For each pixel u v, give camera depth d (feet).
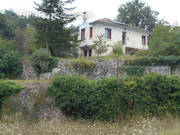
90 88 41.86
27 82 48.52
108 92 40.78
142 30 99.66
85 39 87.81
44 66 60.85
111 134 27.25
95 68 63.93
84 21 93.81
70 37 81.87
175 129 27.43
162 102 40.29
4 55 69.05
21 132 28.25
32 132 28.55
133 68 58.90
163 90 40.50
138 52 70.85
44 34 77.92
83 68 63.67
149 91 40.91
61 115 41.83
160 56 57.21
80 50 96.27
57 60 66.33
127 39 95.50
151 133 25.57
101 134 27.43
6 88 43.86
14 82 46.78
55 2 79.41
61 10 81.41
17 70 69.82
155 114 39.17
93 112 40.98
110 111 39.86
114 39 91.66
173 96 40.09
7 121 38.86
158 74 42.14
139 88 40.98
